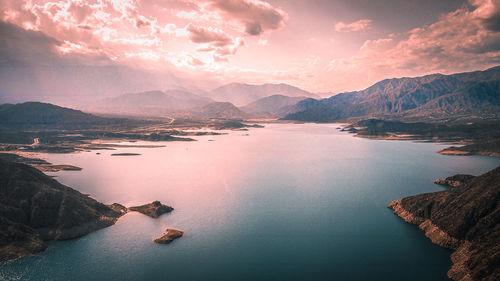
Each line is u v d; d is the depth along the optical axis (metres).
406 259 107.06
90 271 98.38
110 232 128.75
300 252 112.31
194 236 125.31
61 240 120.12
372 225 137.25
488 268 90.06
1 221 115.81
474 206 119.88
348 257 108.62
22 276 94.88
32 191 136.25
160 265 102.44
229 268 100.75
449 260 106.50
